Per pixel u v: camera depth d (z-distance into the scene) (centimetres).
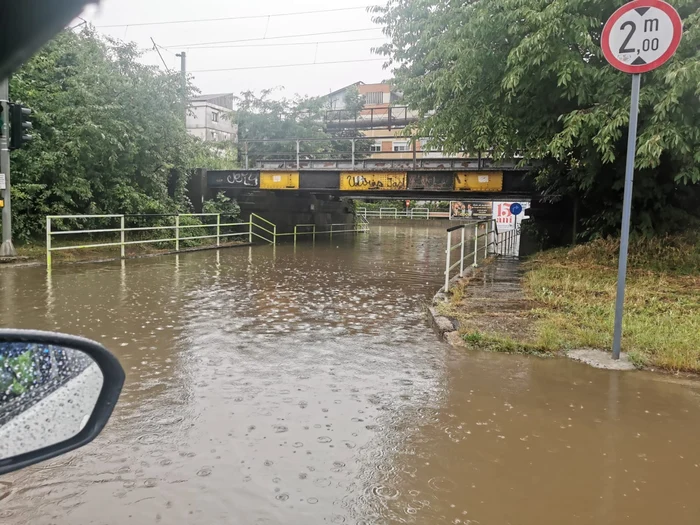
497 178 1970
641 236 1257
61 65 1703
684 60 850
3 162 1328
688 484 331
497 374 538
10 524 284
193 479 333
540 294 878
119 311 848
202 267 1473
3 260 1322
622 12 546
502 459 363
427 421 426
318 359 601
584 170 1343
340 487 325
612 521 292
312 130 3559
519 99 1135
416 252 2195
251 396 481
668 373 532
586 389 493
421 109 1348
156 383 514
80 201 1680
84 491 317
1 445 110
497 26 1023
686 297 825
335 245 2514
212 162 2619
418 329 761
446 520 292
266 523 287
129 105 1780
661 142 860
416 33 1346
